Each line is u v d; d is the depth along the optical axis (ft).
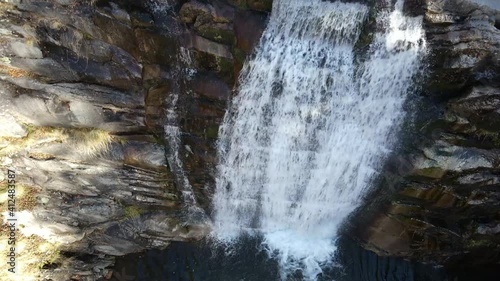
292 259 35.12
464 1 26.17
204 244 35.96
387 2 26.76
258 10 26.96
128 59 28.32
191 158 32.35
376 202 33.42
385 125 30.27
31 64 28.22
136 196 34.01
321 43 28.17
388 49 27.91
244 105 29.76
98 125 30.86
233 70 28.40
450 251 34.35
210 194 34.37
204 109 30.01
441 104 29.07
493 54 26.86
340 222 35.81
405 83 28.91
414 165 29.96
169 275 35.19
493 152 29.37
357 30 27.55
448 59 27.43
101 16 26.66
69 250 35.04
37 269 33.65
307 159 32.01
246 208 35.19
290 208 34.88
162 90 29.48
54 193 33.50
